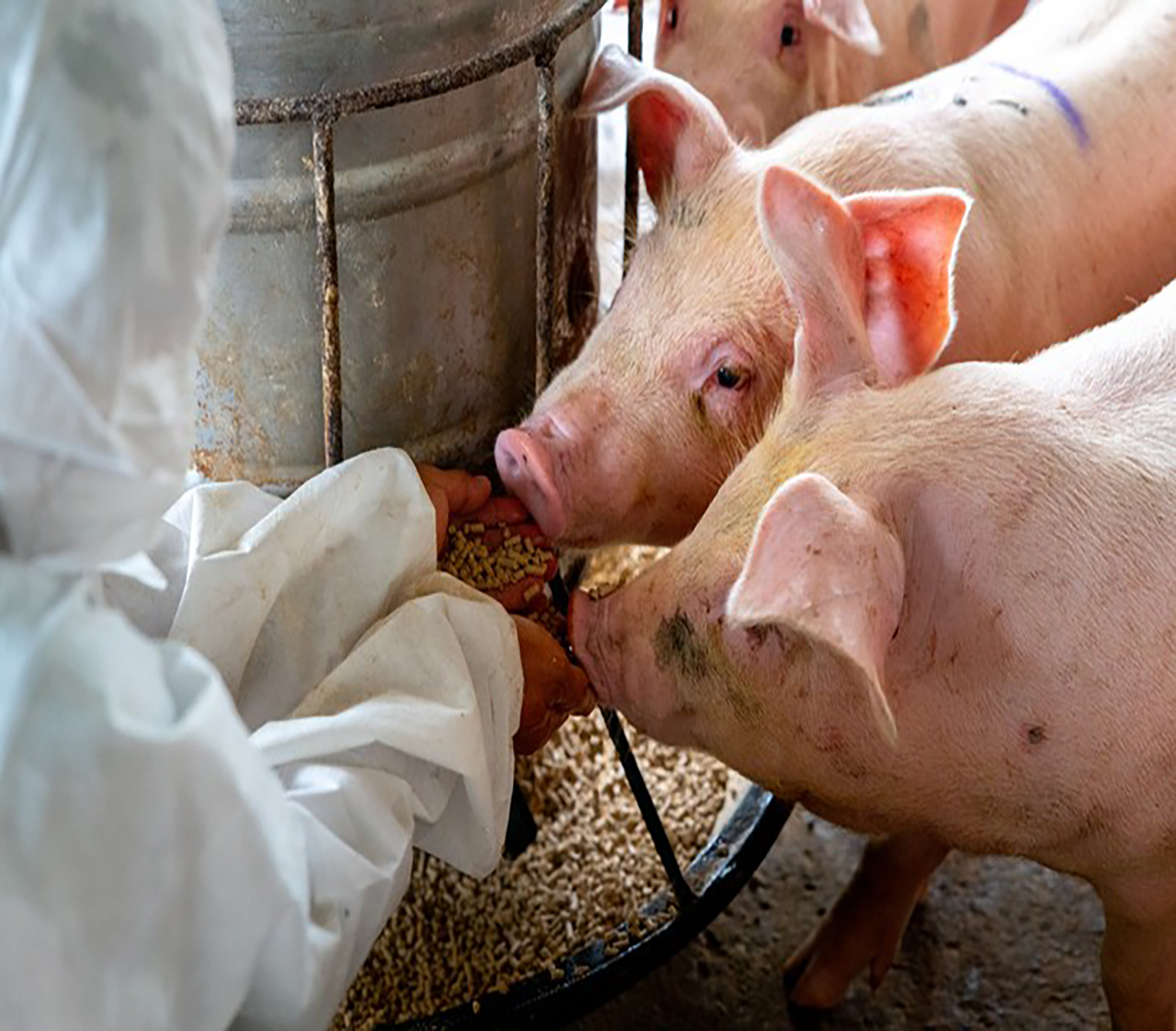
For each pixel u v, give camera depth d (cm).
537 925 167
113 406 80
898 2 224
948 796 134
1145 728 128
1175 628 126
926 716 129
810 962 178
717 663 130
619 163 241
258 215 132
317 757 108
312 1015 99
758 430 153
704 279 153
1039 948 185
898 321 135
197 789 84
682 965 182
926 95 176
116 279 78
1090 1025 178
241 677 118
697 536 132
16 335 78
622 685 135
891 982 182
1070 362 137
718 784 177
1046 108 175
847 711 128
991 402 128
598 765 180
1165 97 183
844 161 159
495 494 162
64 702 79
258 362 141
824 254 125
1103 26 190
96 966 83
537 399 155
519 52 131
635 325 154
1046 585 125
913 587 125
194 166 79
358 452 148
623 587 137
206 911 87
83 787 80
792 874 191
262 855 89
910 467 124
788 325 151
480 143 139
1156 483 127
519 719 125
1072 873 145
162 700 84
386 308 141
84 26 76
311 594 122
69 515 83
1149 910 144
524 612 146
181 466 87
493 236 146
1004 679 127
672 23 210
